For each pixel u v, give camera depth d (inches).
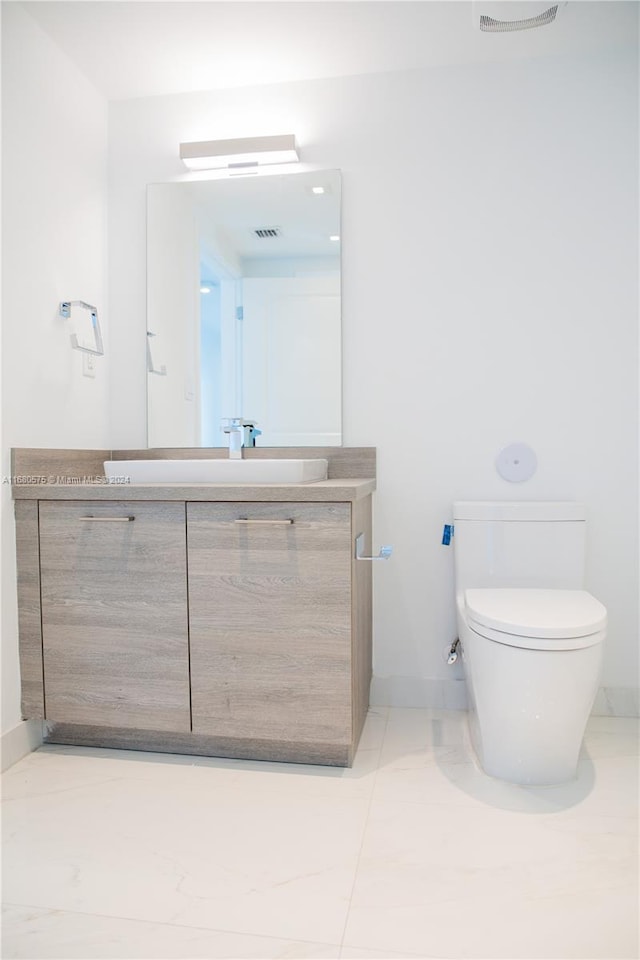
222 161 87.8
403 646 86.6
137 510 68.6
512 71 82.2
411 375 85.4
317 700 66.1
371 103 85.5
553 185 81.7
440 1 70.7
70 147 82.0
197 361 90.3
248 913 46.5
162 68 83.7
